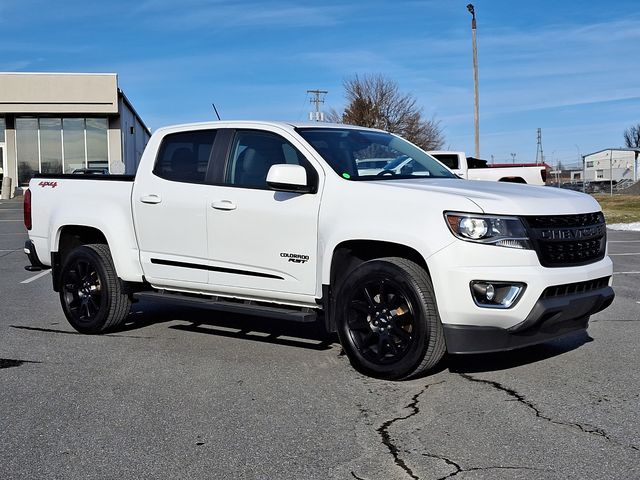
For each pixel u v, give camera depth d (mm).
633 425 4262
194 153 6391
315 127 6105
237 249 5922
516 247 4750
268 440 4125
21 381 5367
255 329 7090
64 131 38969
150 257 6535
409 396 4859
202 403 4805
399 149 6414
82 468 3787
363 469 3703
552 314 4836
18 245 17297
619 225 21594
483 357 5836
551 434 4133
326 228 5406
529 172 23547
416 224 4953
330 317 5527
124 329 7176
